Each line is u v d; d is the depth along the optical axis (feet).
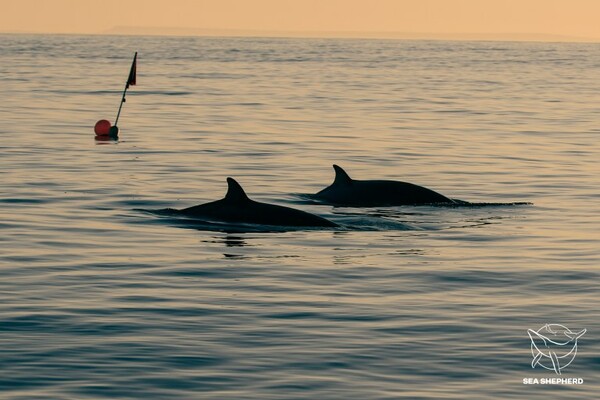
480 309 113.39
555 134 333.21
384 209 181.27
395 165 246.68
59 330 103.24
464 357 95.96
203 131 325.01
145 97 489.67
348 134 320.29
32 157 248.73
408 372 91.76
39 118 359.66
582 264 137.49
